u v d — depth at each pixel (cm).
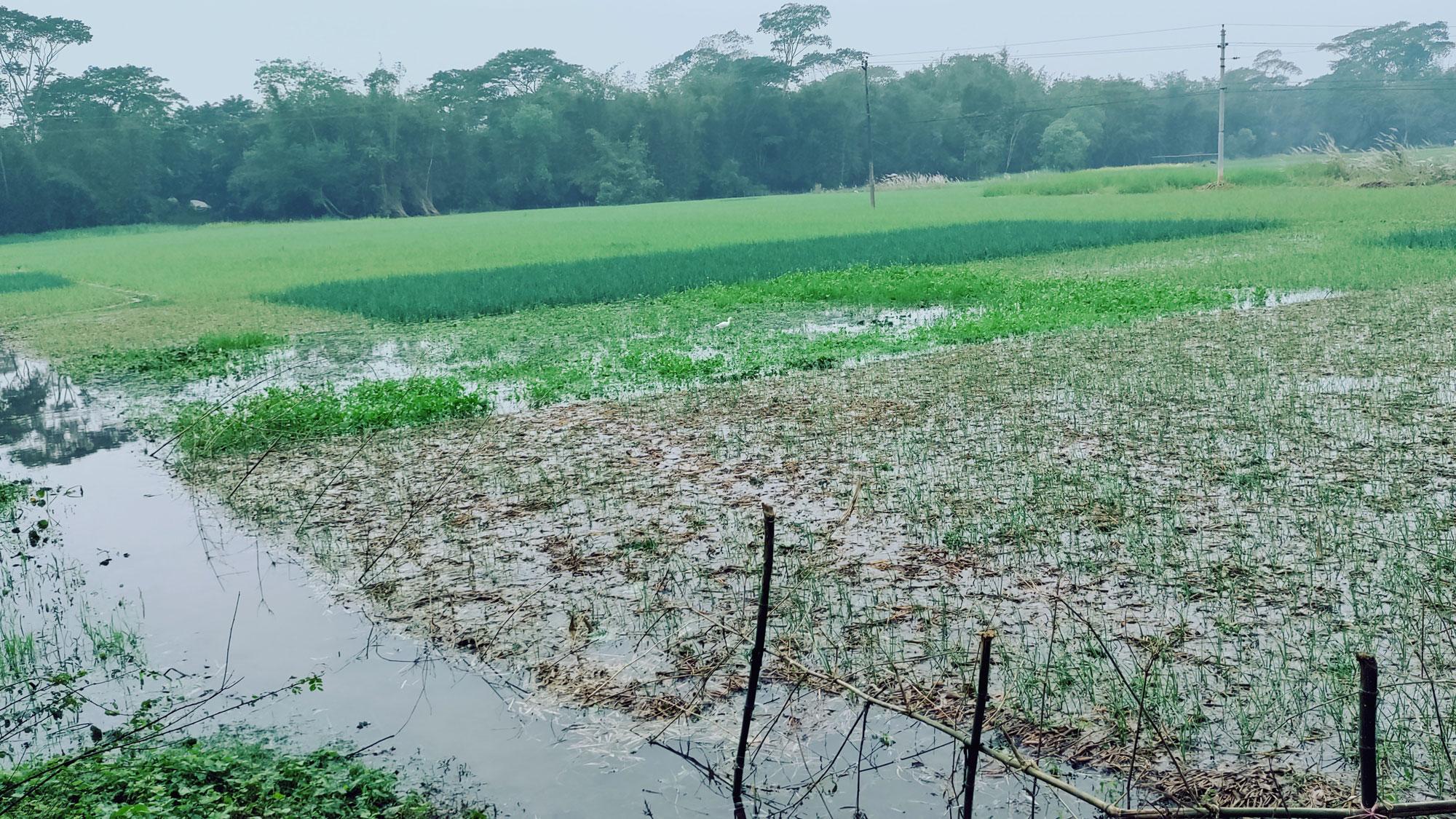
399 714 521
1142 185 5622
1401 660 511
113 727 511
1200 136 10731
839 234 3409
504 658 575
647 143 9200
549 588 659
